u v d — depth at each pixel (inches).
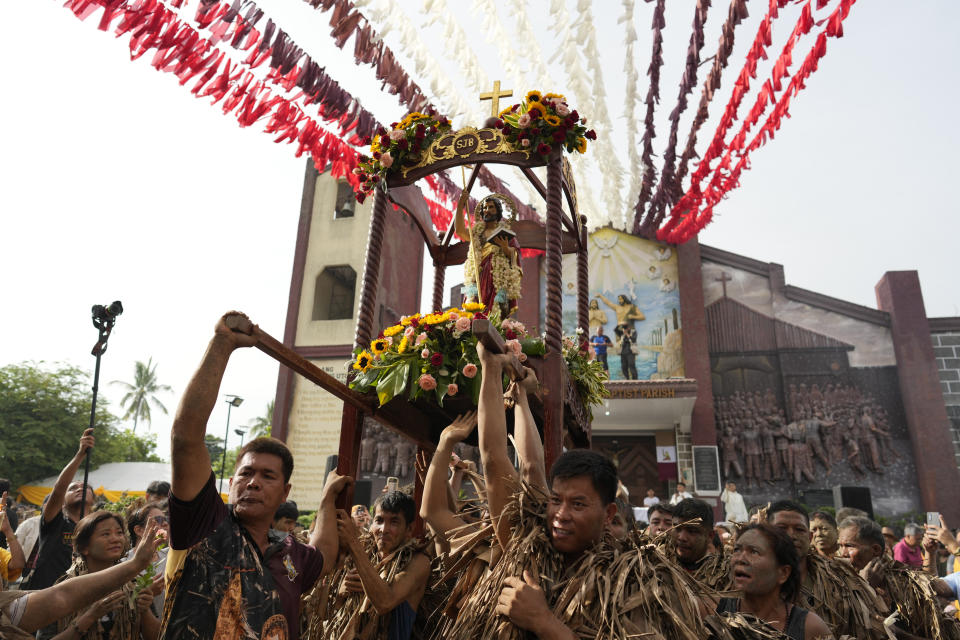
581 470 89.5
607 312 943.7
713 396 930.1
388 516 135.9
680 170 345.4
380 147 162.9
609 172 375.2
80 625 126.4
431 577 135.9
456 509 137.5
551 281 151.6
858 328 931.3
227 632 82.5
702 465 854.5
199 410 82.9
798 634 105.7
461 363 137.9
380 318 926.4
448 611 110.7
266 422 2006.6
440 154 161.6
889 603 164.7
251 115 177.8
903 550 277.3
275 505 98.3
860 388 904.9
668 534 113.1
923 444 848.9
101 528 147.6
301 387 917.8
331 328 932.6
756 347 944.9
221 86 161.8
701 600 90.0
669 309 940.6
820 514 175.9
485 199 181.9
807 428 890.1
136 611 140.7
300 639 129.9
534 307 920.3
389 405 149.6
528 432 110.6
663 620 82.1
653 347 928.9
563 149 176.4
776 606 111.3
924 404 864.9
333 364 914.1
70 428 1446.9
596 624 80.9
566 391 157.9
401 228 1004.6
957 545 211.2
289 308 957.2
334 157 209.0
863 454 873.5
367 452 836.0
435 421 178.2
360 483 433.7
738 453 902.4
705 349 908.0
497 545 108.3
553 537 90.2
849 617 134.6
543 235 209.9
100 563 147.7
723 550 163.6
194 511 85.1
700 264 968.3
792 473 875.4
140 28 141.9
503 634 84.5
